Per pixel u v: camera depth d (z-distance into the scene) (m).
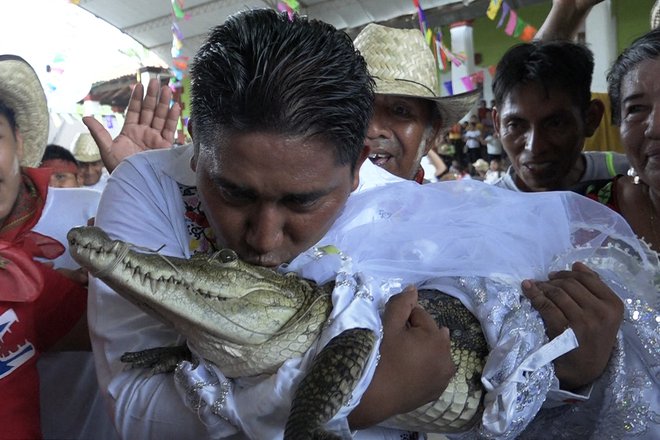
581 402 1.18
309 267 1.08
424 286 1.20
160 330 1.16
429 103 1.97
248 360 0.99
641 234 1.60
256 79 0.84
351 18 8.20
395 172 1.90
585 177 2.31
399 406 0.93
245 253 1.00
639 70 1.49
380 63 1.86
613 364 1.15
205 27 8.00
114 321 1.17
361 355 0.90
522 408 1.03
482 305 1.13
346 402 0.87
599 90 8.41
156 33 8.57
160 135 1.91
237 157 0.87
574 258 1.27
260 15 0.94
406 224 1.23
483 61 12.19
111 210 1.21
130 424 1.05
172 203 1.22
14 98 1.60
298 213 0.94
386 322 1.00
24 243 1.59
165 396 1.03
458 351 1.09
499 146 9.51
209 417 0.95
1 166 1.45
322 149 0.89
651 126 1.44
